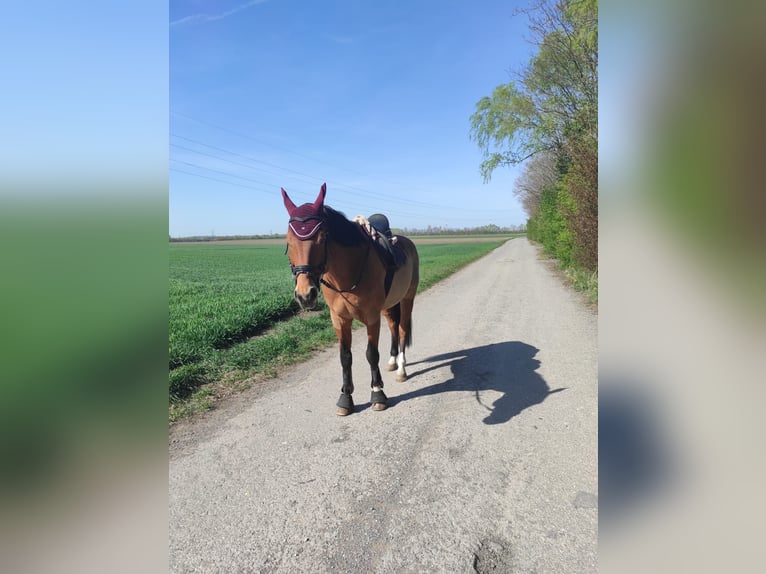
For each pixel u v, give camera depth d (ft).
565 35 43.29
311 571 6.73
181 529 7.79
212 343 19.66
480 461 9.68
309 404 13.58
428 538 7.32
